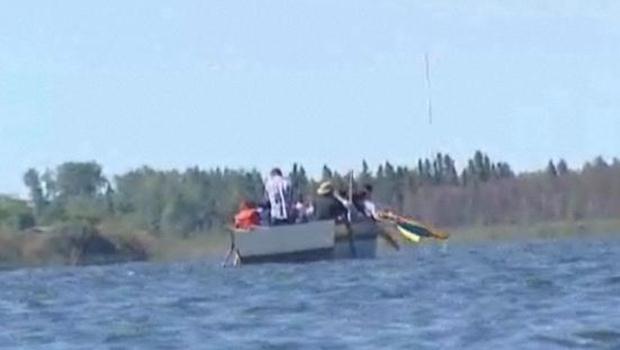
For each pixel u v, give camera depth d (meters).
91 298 114.25
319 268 133.75
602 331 83.31
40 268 172.75
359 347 81.94
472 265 129.38
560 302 96.81
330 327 89.38
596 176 171.38
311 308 99.25
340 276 122.94
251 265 144.00
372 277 120.62
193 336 88.19
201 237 174.25
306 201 152.12
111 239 174.50
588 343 80.62
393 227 156.75
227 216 174.12
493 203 172.75
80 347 86.38
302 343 83.94
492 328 86.25
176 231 174.75
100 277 138.50
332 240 146.62
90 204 177.38
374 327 88.69
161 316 98.38
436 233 158.00
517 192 172.75
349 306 99.38
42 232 175.25
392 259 143.75
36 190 176.00
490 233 172.25
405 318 92.00
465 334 84.62
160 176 176.75
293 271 131.38
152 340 87.44
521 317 90.12
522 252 147.12
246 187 175.25
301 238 145.62
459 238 171.88
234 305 103.12
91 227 174.75
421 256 147.12
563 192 172.38
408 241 157.75
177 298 110.31
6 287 129.38
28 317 102.00
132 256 174.38
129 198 177.12
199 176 175.75
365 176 167.88
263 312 98.06
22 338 91.06
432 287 109.69
